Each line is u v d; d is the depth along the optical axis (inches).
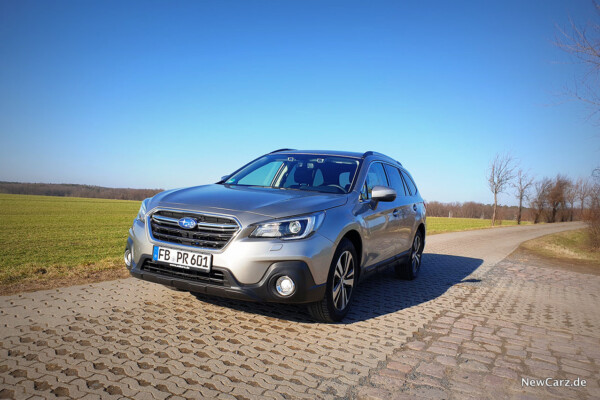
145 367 102.0
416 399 94.4
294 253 126.9
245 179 187.5
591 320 180.9
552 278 315.9
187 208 136.4
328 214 142.6
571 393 102.8
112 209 1786.4
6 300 152.0
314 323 146.2
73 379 93.1
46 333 120.8
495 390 102.0
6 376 92.4
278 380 99.9
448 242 641.6
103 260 263.6
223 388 93.7
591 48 441.7
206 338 124.7
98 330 126.0
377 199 168.7
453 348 130.7
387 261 201.3
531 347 136.7
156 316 142.5
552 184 2795.3
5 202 1958.7
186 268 131.0
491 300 209.6
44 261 357.4
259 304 163.8
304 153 201.3
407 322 157.2
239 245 126.3
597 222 724.0
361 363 113.8
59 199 2687.0
